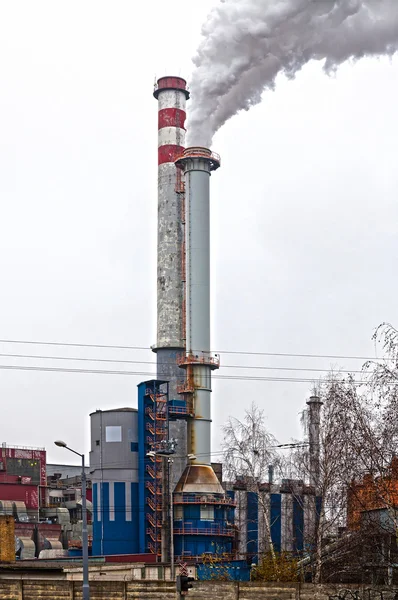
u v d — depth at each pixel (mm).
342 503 47625
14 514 104938
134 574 59250
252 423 75750
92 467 94000
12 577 52594
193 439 93375
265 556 65688
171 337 106188
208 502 89375
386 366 37969
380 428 38594
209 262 95500
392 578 41344
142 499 91688
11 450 117250
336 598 43000
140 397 94188
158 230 109812
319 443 56188
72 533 108375
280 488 93625
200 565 67938
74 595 45156
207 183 96000
